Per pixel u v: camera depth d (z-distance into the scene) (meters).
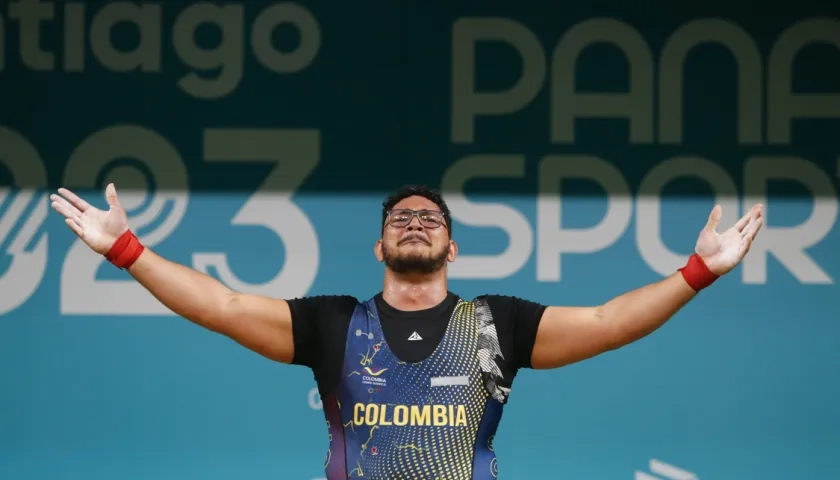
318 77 16.92
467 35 16.95
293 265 16.78
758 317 16.62
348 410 10.72
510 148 16.84
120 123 16.78
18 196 16.69
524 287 16.72
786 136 16.83
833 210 16.72
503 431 16.48
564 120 16.88
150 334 16.58
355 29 16.98
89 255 16.62
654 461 16.45
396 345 10.88
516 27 16.95
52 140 16.77
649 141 16.83
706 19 16.94
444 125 16.89
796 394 16.53
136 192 16.73
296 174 16.84
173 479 16.39
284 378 16.56
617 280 16.72
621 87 16.89
